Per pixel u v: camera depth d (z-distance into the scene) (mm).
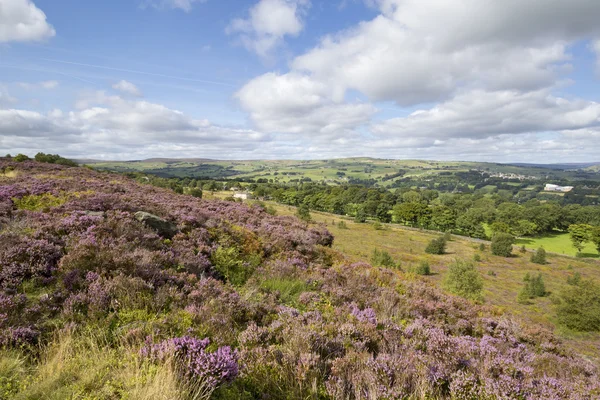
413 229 114875
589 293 31328
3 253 6578
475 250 81812
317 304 8195
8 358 3936
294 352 4855
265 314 6836
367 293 9844
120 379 3691
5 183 17859
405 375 4469
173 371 3803
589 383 6242
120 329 5039
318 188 190375
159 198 19531
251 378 4211
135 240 9016
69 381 3691
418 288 11906
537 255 72375
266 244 13727
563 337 29234
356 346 5652
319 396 4109
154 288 6668
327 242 19844
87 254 7039
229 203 24656
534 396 4551
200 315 5734
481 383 4660
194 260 9250
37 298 5723
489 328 9211
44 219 10102
